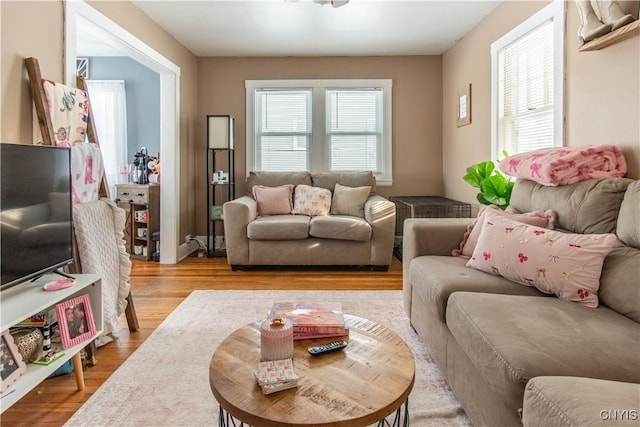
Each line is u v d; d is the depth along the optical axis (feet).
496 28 10.91
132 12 10.34
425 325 6.58
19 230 5.07
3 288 4.80
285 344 3.93
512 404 3.52
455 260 6.94
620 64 6.36
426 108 15.60
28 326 5.34
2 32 5.98
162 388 5.69
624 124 6.31
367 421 3.10
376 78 15.48
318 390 3.43
